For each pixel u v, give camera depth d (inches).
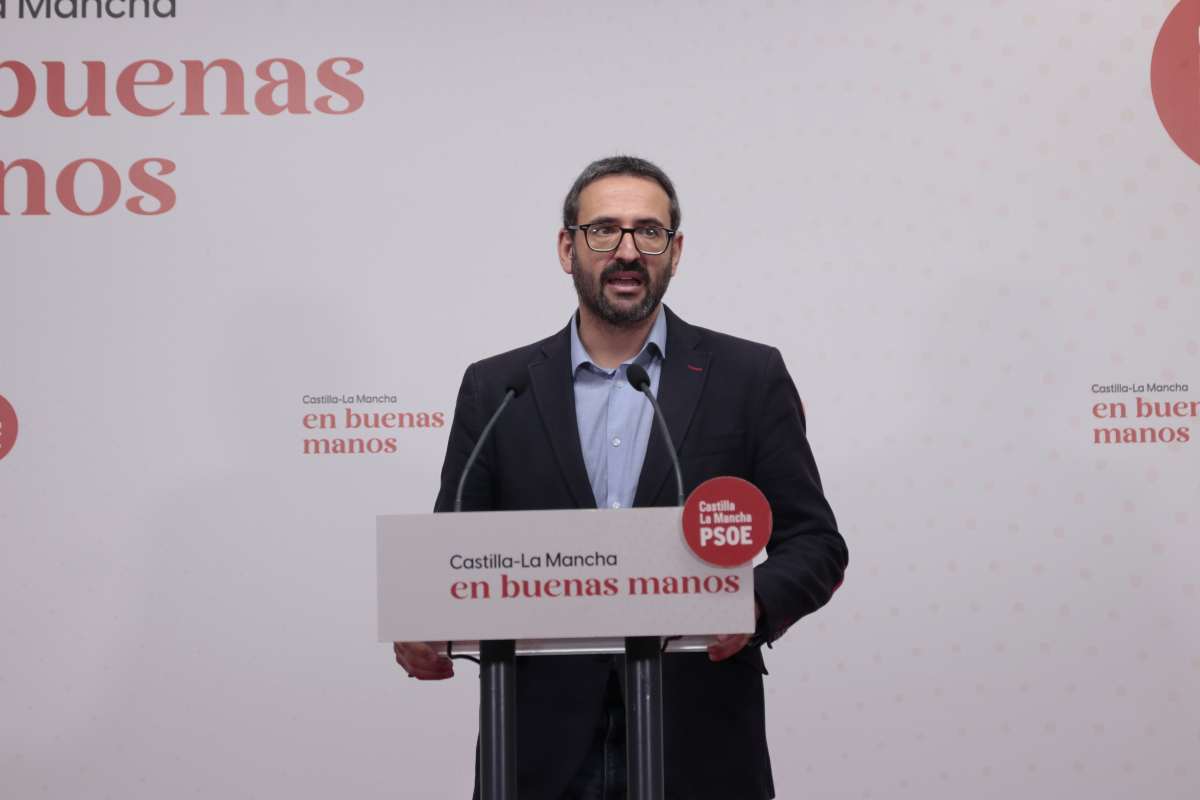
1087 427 192.5
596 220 136.3
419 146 199.6
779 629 120.3
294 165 199.5
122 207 198.7
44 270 197.5
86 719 191.6
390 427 195.8
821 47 199.9
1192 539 190.4
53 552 193.5
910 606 191.9
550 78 200.7
